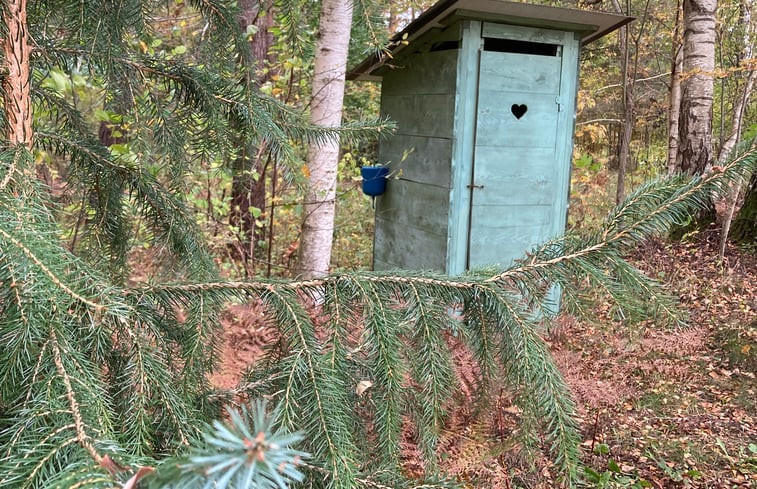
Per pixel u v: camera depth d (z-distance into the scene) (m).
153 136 1.56
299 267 3.53
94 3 1.31
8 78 1.10
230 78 1.49
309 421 0.97
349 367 1.16
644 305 1.12
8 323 0.75
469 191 3.54
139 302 1.05
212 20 1.46
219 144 1.55
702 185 1.09
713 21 5.72
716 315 4.00
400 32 3.58
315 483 0.96
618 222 1.15
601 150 8.52
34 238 0.80
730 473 2.58
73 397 0.74
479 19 3.33
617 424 2.76
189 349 1.06
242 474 0.44
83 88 2.52
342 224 5.34
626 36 5.82
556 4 6.94
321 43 3.31
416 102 3.82
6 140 1.06
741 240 5.25
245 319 2.31
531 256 1.20
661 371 2.99
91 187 1.56
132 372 0.91
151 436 0.92
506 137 3.54
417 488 1.04
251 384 1.27
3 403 0.76
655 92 8.82
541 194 3.69
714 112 8.07
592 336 2.88
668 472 2.49
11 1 1.08
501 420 1.83
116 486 0.56
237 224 3.95
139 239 2.07
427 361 1.11
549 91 3.60
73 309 0.84
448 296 1.15
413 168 3.90
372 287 1.15
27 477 0.64
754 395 3.14
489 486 1.80
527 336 1.09
